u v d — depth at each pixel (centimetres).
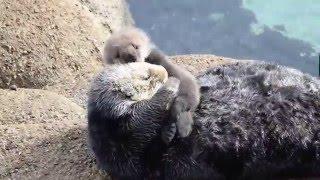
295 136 638
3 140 785
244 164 643
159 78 681
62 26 1227
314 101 652
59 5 1273
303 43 1825
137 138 648
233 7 1916
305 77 682
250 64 715
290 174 657
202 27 1875
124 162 659
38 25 1197
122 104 655
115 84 670
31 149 771
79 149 766
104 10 1602
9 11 1196
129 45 713
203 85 689
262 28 1872
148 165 658
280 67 702
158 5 1892
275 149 640
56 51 1177
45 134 806
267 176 654
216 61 1179
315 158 645
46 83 1134
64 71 1157
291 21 1894
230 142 636
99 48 1245
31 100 948
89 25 1284
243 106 653
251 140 637
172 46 1820
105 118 656
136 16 1869
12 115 901
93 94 677
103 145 661
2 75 1120
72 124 845
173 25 1869
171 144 646
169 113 637
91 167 730
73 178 716
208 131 641
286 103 650
